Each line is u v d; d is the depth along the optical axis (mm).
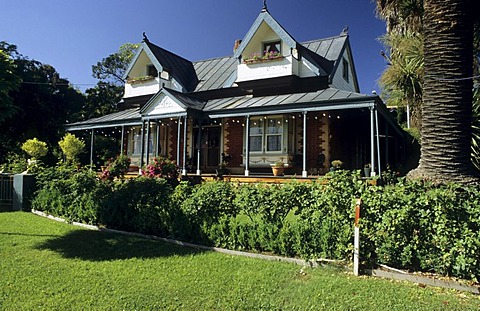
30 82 29266
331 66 16375
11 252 6492
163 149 18875
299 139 15414
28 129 30094
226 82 18000
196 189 7508
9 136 29125
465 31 6184
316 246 5785
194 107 15250
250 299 4336
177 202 7543
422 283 4785
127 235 8102
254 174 15477
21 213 11273
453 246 4738
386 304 4102
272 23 16062
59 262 5898
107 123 18109
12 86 7883
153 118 15938
